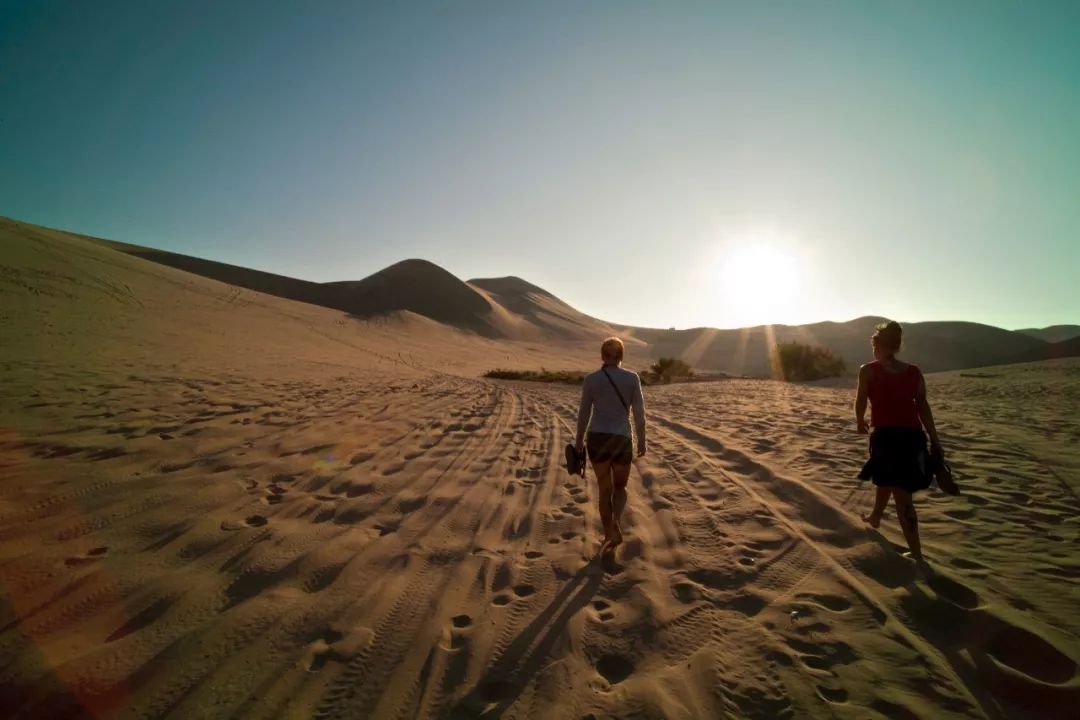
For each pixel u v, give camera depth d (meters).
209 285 46.41
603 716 2.32
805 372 30.25
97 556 3.70
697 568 3.78
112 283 31.03
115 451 6.10
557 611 3.22
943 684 2.46
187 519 4.42
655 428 10.09
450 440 8.27
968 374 24.12
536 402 15.01
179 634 2.85
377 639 2.89
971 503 4.93
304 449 6.89
